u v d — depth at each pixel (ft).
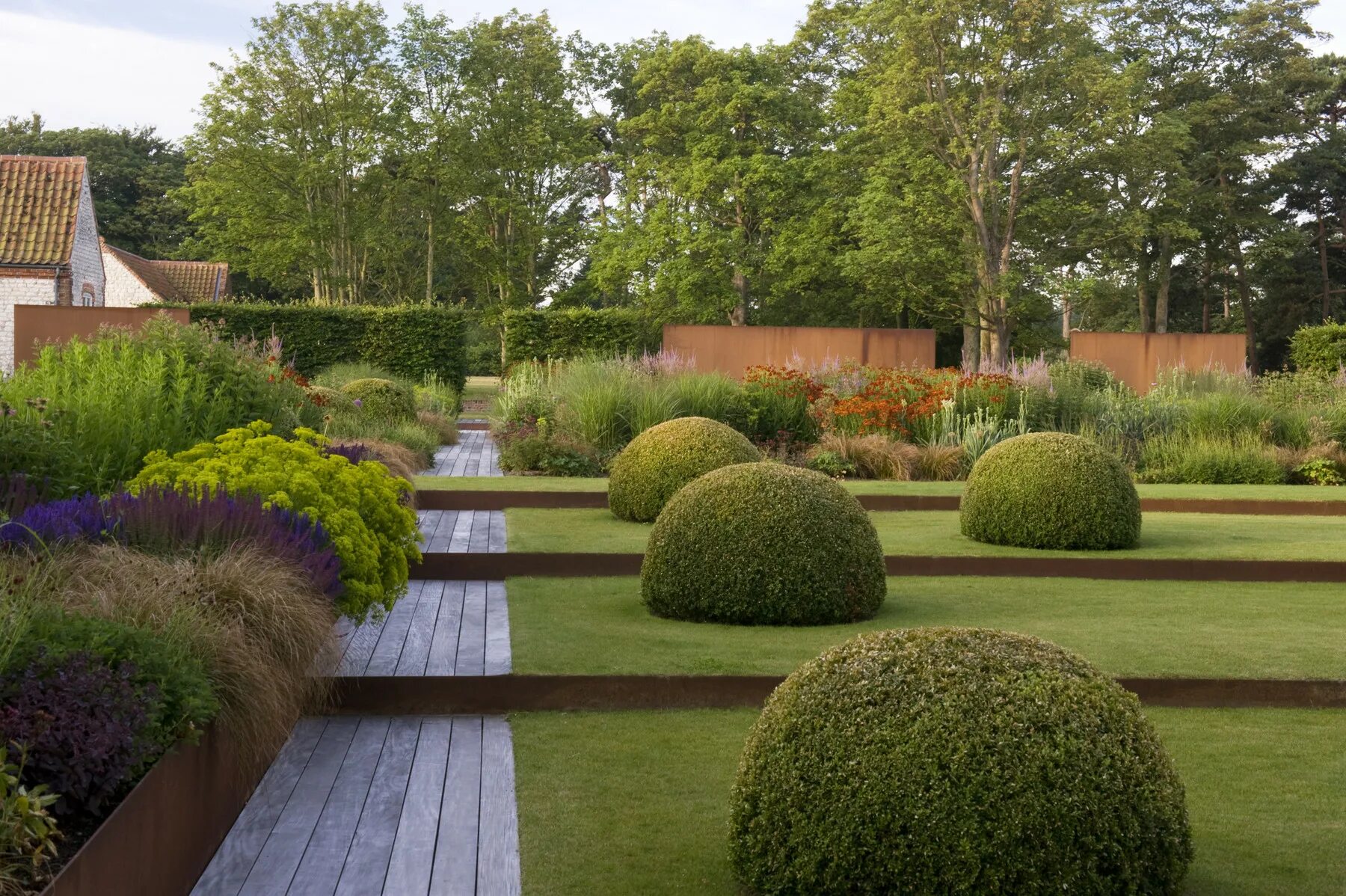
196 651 11.66
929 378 50.67
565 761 14.05
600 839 11.54
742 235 101.14
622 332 81.97
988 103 86.84
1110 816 8.96
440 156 111.65
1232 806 12.42
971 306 93.04
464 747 14.65
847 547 20.25
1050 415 49.67
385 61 109.50
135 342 31.60
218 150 107.45
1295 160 124.16
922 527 31.68
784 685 10.47
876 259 89.35
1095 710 9.34
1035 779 9.01
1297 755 14.20
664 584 20.56
